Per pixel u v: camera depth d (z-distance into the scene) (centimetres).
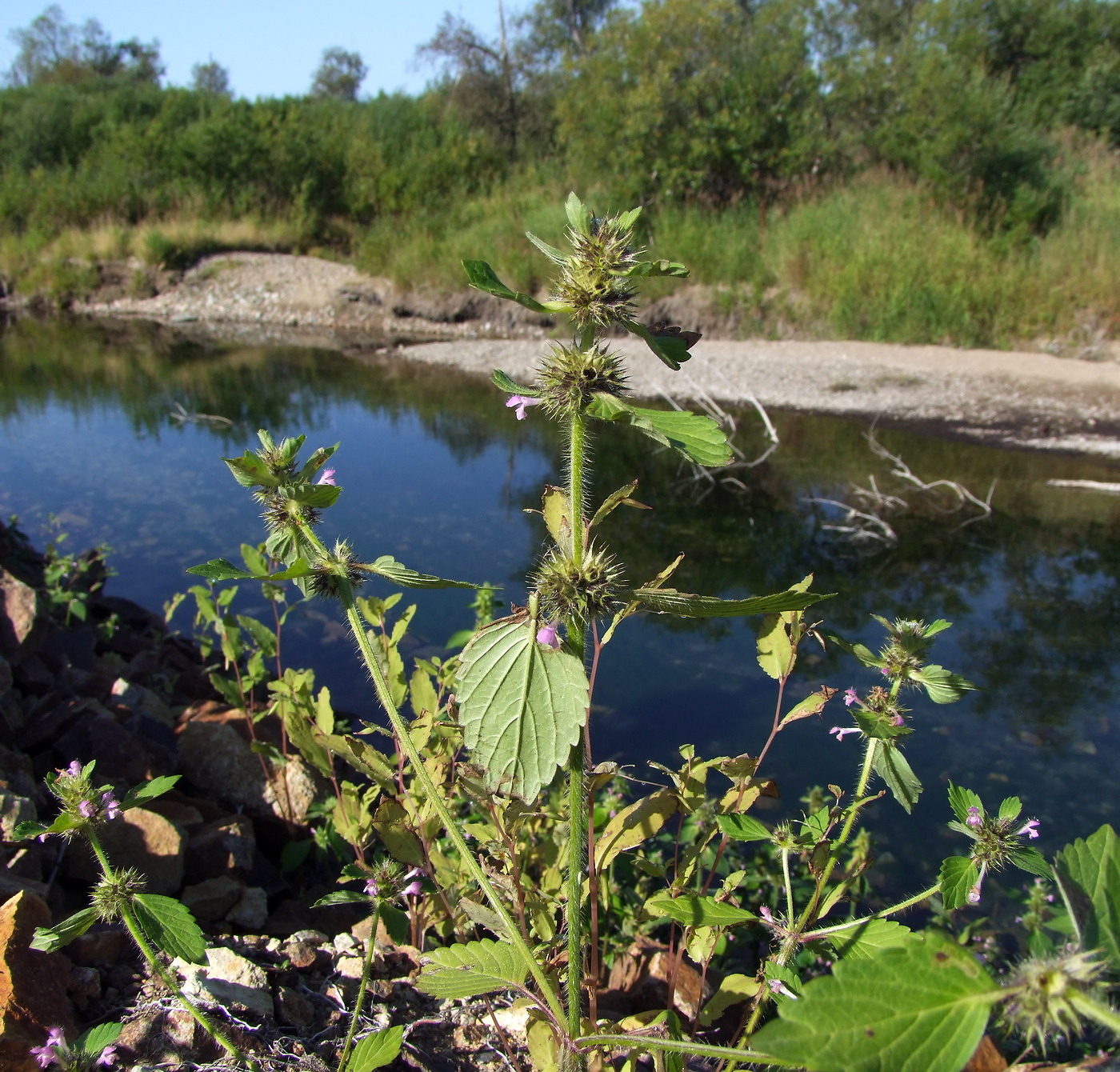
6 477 965
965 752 474
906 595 671
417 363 1628
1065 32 2528
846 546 780
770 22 2069
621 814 237
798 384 1337
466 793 235
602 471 1029
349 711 495
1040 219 1711
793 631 224
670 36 1984
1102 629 613
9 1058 196
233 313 2159
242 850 342
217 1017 226
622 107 2017
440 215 2378
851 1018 104
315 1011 246
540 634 156
